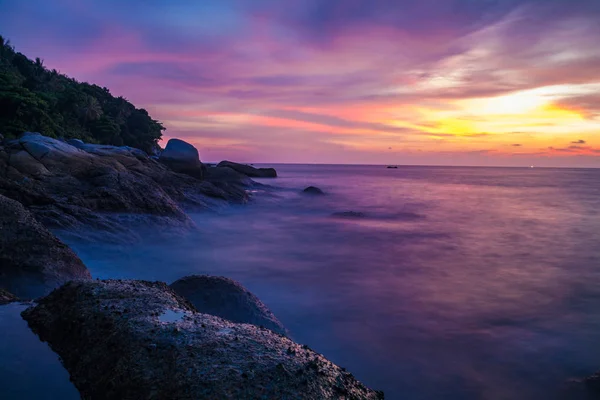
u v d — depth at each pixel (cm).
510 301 945
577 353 682
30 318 379
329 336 736
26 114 5762
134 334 295
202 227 1784
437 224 2211
